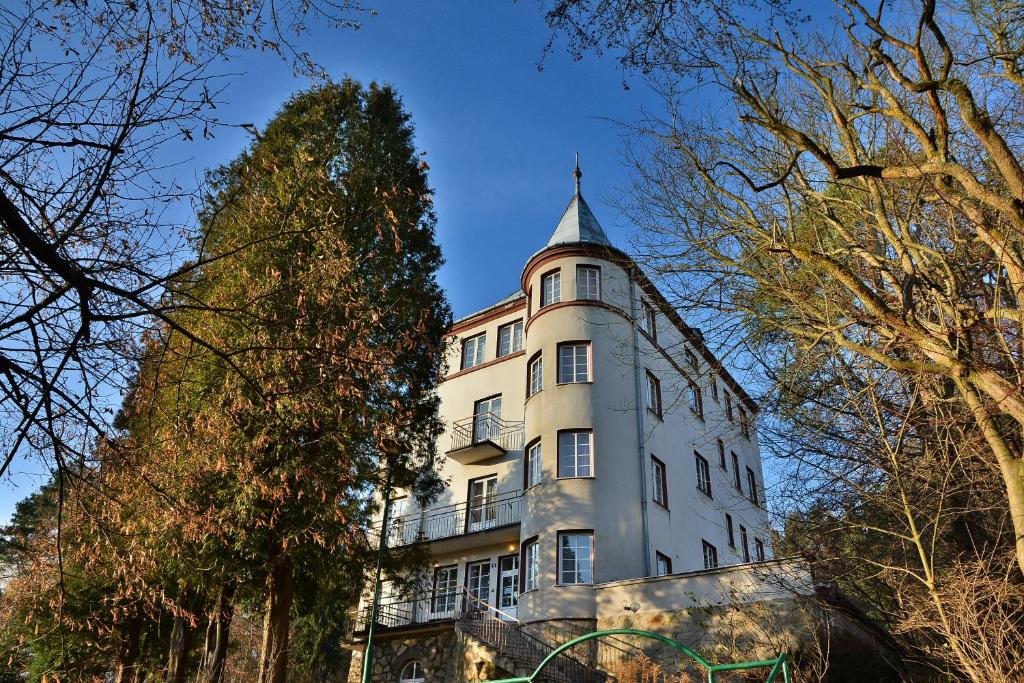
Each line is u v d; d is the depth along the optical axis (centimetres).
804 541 1496
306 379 915
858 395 1173
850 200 1148
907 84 818
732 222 1204
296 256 1062
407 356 1772
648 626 1739
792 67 980
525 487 2198
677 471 2406
